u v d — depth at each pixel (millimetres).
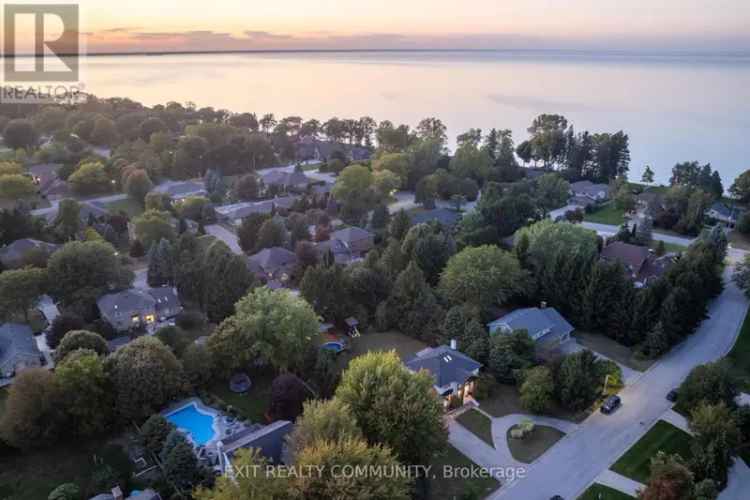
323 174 190125
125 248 121375
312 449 45062
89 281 89312
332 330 85250
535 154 199625
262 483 41844
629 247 108375
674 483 47031
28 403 57594
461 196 156000
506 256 90562
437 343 81500
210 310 88000
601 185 172250
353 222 141625
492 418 66312
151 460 57938
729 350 81625
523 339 74312
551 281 90312
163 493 53500
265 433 53688
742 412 61719
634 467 58281
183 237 106312
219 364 71500
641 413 67125
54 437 59656
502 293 87562
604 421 65812
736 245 124938
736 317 91688
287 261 107688
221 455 53781
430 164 179875
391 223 123875
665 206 142875
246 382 71688
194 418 65500
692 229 132375
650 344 78938
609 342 83938
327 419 49219
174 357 66750
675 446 61500
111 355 64562
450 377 67875
